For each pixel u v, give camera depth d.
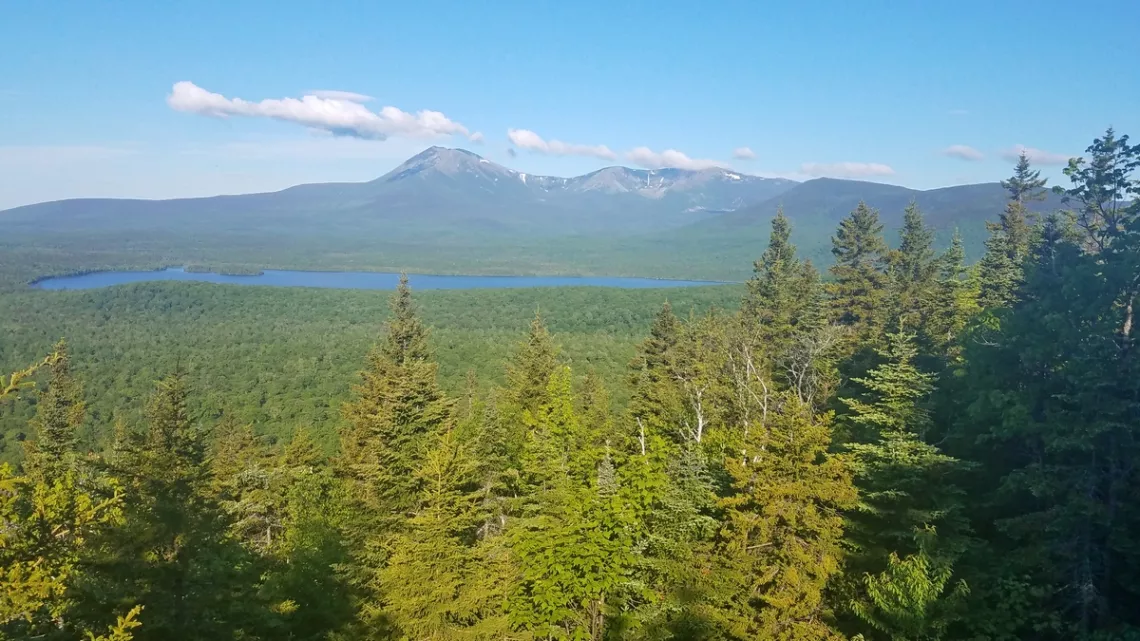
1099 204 20.78
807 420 19.38
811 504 17.94
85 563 14.79
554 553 18.39
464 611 18.14
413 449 25.56
